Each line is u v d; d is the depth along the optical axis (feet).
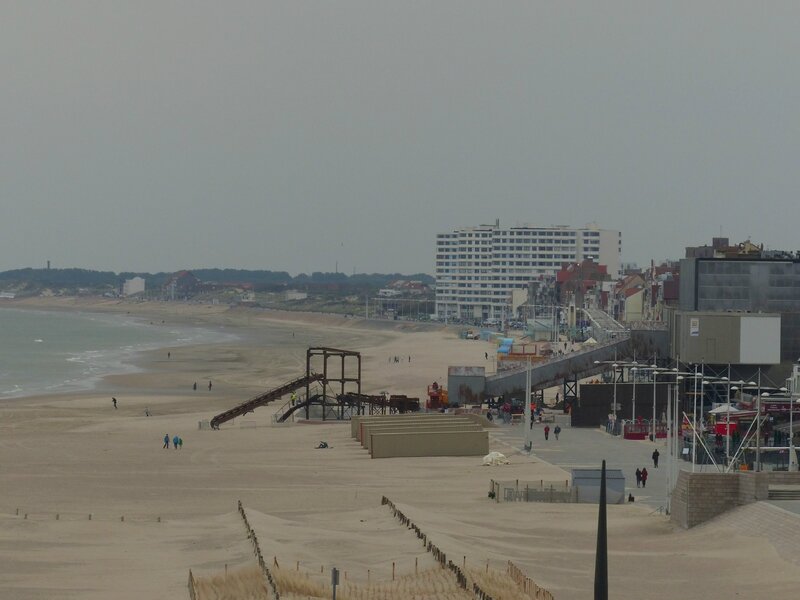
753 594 416.67
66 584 410.72
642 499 630.74
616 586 429.38
